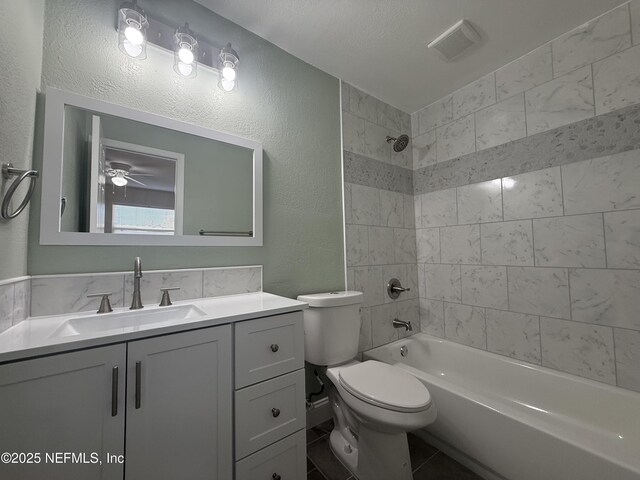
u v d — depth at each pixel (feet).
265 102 5.00
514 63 5.59
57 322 2.79
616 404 4.16
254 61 4.90
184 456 2.57
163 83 3.97
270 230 4.93
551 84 5.08
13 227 2.64
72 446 2.09
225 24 4.59
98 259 3.39
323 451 4.62
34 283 2.95
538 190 5.23
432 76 6.10
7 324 2.51
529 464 3.46
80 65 3.37
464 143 6.43
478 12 4.48
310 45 5.20
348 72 5.96
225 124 4.51
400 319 6.80
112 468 2.23
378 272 6.49
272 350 3.24
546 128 5.14
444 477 4.09
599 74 4.56
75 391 2.11
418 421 3.31
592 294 4.59
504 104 5.74
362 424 3.88
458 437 4.25
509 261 5.62
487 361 5.68
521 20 4.65
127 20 3.49
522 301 5.41
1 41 2.33
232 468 2.87
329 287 5.66
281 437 3.25
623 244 4.31
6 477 1.88
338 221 5.94
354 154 6.27
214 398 2.77
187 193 4.09
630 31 4.27
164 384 2.49
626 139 4.29
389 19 4.62
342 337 4.70
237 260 4.52
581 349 4.69
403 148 6.72
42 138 3.08
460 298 6.42
